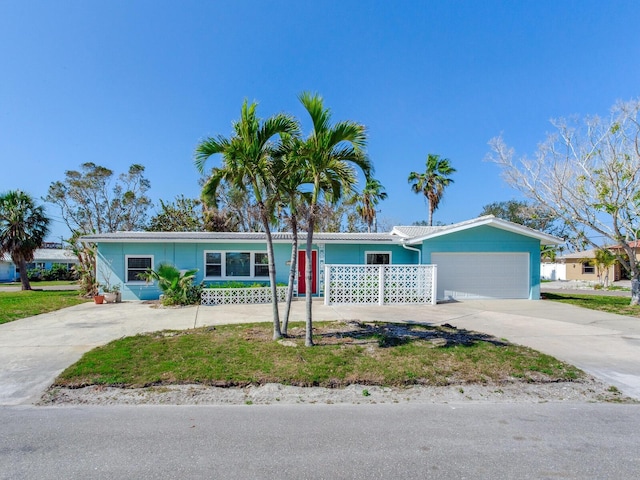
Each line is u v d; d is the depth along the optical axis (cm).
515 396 516
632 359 677
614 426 418
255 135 714
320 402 493
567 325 980
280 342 750
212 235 1652
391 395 518
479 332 879
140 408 469
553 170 1577
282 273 1648
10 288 2677
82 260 1878
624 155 1398
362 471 320
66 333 871
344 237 1717
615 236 1465
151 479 307
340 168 718
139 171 3884
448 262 1548
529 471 321
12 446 366
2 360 657
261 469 323
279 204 801
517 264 1574
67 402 488
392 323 984
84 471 319
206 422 426
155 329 912
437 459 342
